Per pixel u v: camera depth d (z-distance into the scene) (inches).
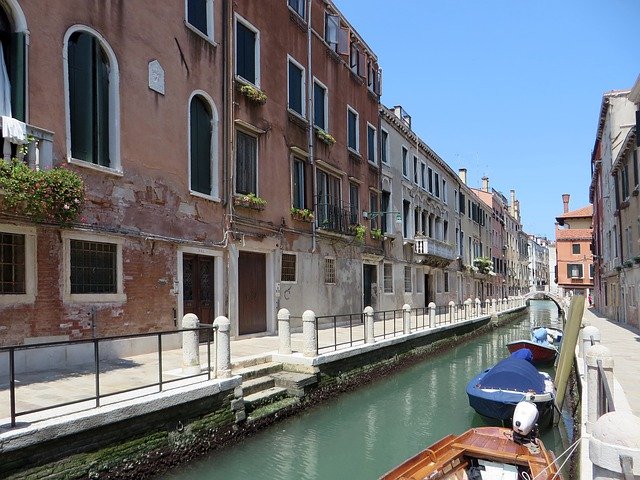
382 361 559.8
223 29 502.0
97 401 237.0
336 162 727.7
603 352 236.2
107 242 366.9
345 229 729.0
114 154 376.8
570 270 2082.9
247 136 536.7
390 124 960.3
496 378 388.5
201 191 471.2
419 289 1085.1
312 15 682.2
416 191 1077.8
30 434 205.3
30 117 318.0
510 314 1465.3
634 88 663.1
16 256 311.9
